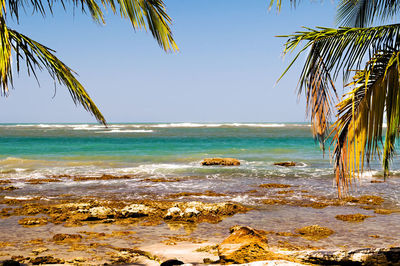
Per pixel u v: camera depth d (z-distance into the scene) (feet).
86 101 14.29
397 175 57.21
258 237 20.08
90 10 14.92
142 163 76.59
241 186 48.44
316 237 25.39
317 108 13.57
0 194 42.50
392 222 29.40
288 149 112.88
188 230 27.61
